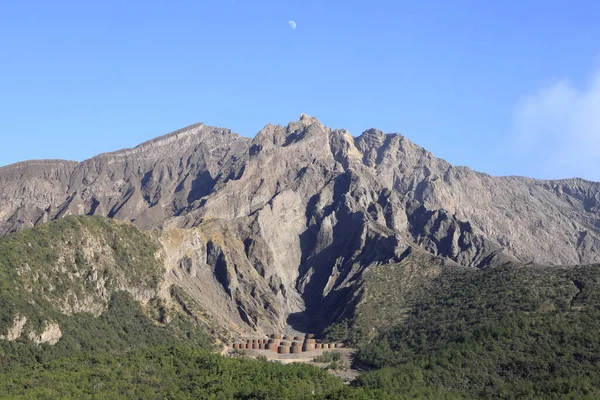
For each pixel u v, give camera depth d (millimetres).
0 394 199000
